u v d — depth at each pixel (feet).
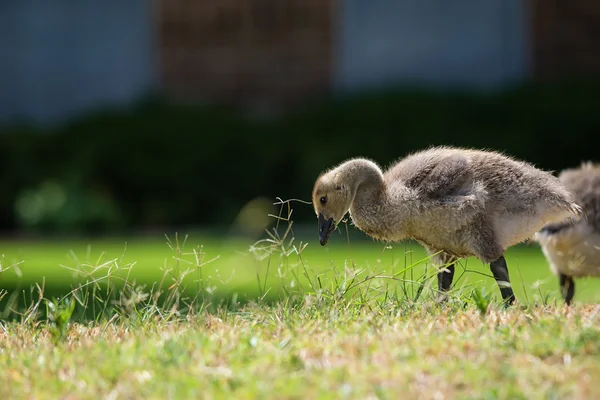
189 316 23.85
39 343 22.06
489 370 17.51
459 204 25.46
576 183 30.12
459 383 17.03
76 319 27.63
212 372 17.90
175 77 88.02
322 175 28.37
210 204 72.59
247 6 86.63
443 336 19.89
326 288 24.86
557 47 83.10
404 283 25.20
